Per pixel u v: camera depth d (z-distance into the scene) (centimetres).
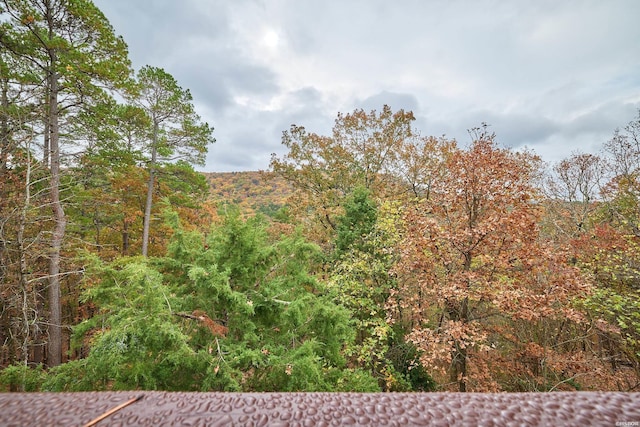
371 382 519
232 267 454
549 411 94
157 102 1297
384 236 988
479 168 719
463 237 689
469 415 92
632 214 895
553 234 1055
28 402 99
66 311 1292
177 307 407
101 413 94
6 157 684
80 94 859
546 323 798
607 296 720
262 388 411
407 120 1503
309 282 529
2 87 758
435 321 927
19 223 668
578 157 1112
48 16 848
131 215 1317
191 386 393
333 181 1559
